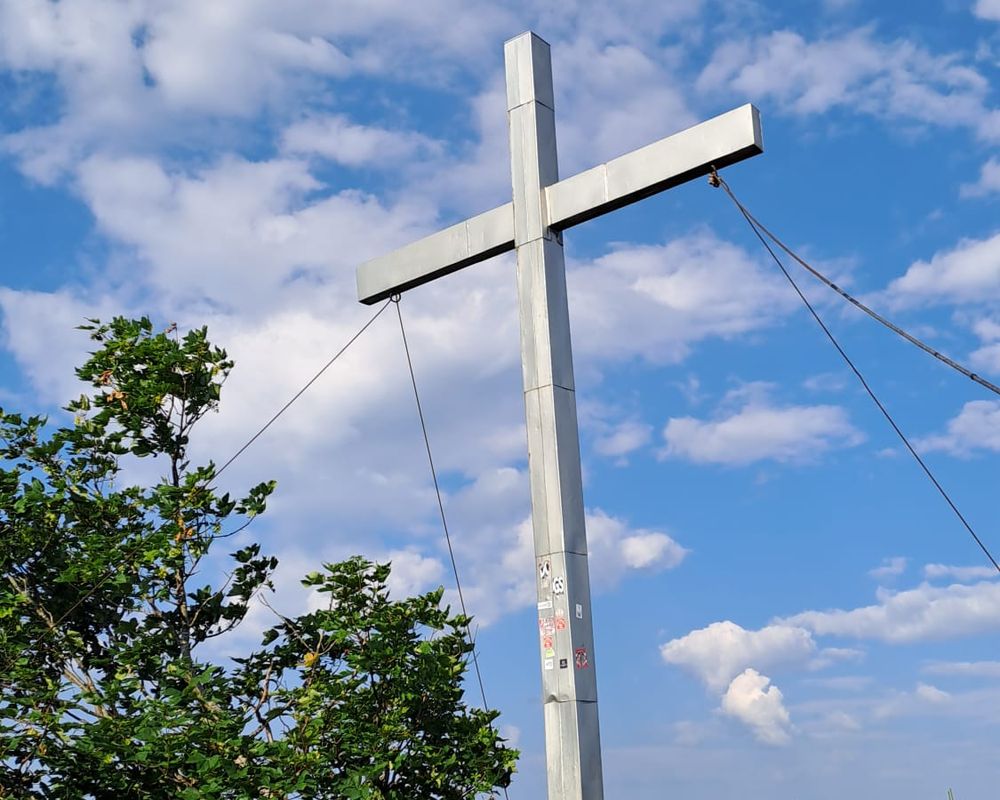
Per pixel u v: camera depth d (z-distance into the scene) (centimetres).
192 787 1105
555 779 1003
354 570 1316
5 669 1180
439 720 1283
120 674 1213
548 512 1052
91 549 1242
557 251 1124
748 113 1009
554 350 1085
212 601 1295
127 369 1332
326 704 1212
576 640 1020
